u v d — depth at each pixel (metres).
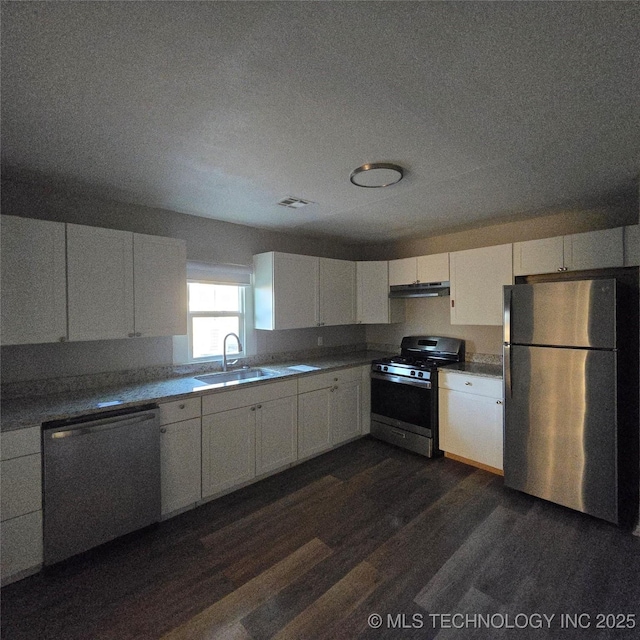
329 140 1.75
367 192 2.50
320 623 1.56
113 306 2.38
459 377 3.17
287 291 3.48
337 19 1.01
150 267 2.57
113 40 1.07
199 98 1.39
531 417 2.57
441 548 2.05
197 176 2.19
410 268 3.88
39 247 2.09
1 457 1.72
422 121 1.58
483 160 1.98
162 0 0.93
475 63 1.20
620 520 2.26
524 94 1.38
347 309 4.11
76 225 2.23
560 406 2.43
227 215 3.11
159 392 2.39
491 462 2.97
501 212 3.03
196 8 0.96
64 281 2.18
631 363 2.38
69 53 1.12
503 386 2.75
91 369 2.56
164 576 1.84
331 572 1.87
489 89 1.35
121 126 1.60
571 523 2.29
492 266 3.19
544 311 2.50
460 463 3.22
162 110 1.47
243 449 2.73
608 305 2.24
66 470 1.89
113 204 2.67
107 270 2.36
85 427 1.94
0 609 1.63
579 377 2.35
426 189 2.45
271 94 1.37
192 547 2.08
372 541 2.12
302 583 1.79
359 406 3.75
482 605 1.65
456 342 3.77
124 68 1.20
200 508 2.49
